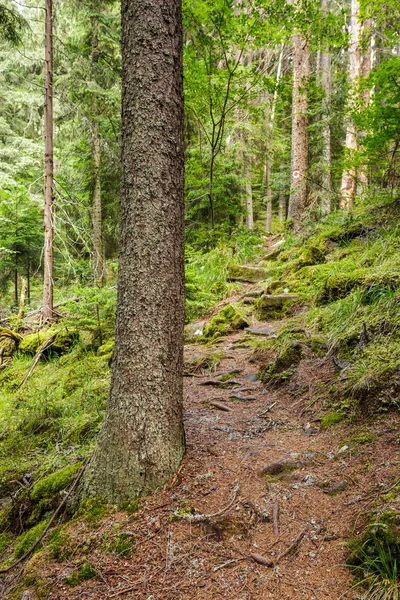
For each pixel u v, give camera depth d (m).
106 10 12.29
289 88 9.19
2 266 12.52
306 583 1.92
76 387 5.94
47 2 9.30
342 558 2.01
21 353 8.30
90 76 11.61
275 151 15.23
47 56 9.38
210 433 3.46
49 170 9.52
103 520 2.56
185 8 7.15
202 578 2.04
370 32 7.86
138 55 2.73
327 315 4.85
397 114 5.61
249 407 4.01
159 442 2.78
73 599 2.07
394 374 3.10
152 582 2.07
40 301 13.38
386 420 2.88
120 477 2.71
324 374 3.93
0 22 9.41
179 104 2.87
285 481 2.65
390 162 6.96
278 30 7.38
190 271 7.79
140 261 2.80
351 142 10.97
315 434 3.18
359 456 2.67
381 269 4.99
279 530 2.27
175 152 2.84
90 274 11.39
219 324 6.92
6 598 2.24
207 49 8.15
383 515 2.02
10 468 3.98
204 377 5.09
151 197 2.77
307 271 7.30
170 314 2.86
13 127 15.68
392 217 6.77
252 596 1.89
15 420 5.24
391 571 1.82
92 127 11.60
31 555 2.59
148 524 2.44
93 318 7.71
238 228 11.41
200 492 2.63
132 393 2.79
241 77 8.41
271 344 5.29
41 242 12.27
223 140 12.37
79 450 3.91
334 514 2.29
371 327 3.82
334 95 11.34
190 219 12.88
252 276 9.17
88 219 13.34
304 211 11.08
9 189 11.54
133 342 2.81
